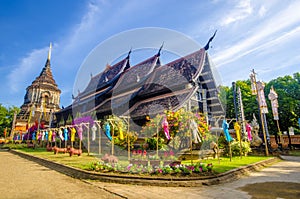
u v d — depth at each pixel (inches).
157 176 275.0
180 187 249.3
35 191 237.9
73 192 232.8
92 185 267.3
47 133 1000.9
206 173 287.9
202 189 238.5
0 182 290.0
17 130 1834.4
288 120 1065.5
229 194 215.9
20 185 270.1
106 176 295.0
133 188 246.5
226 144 610.9
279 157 626.2
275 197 204.8
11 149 1195.9
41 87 2203.5
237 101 820.6
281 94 1139.3
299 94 1243.8
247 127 666.2
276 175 328.8
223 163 424.5
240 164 403.5
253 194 215.3
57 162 469.1
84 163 439.8
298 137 1000.2
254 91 789.9
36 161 587.5
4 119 2060.8
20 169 429.4
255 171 374.9
